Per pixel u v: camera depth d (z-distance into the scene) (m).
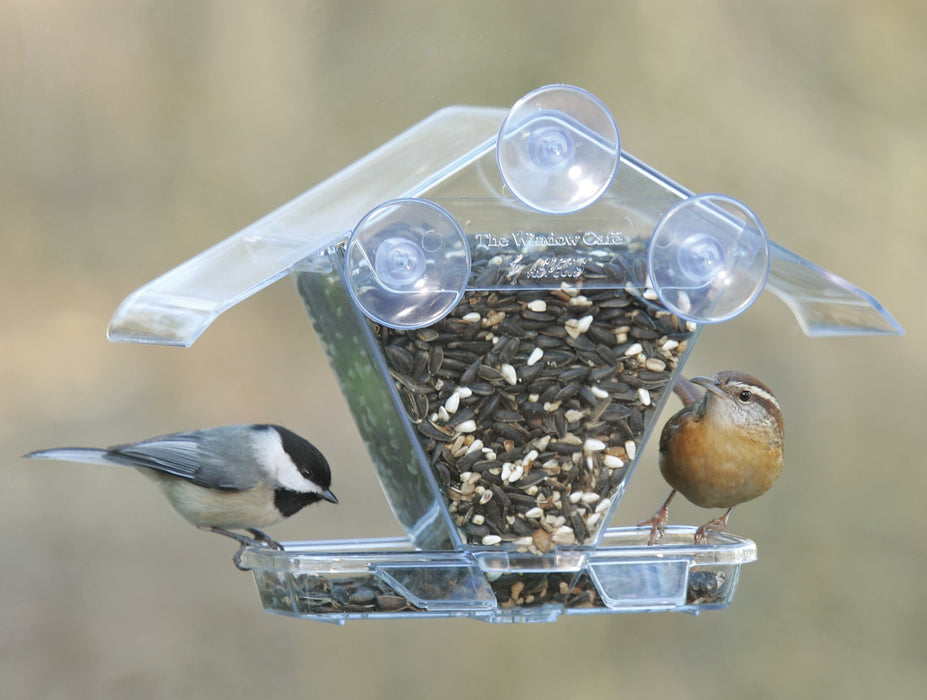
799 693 8.97
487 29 8.83
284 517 6.29
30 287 9.75
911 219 9.45
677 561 4.85
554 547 5.00
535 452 4.94
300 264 4.92
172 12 9.41
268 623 9.14
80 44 9.50
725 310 4.52
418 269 4.40
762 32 9.38
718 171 9.27
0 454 9.41
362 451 9.77
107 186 9.65
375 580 4.75
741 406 5.42
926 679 8.83
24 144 9.54
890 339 9.49
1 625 8.77
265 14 9.24
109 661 8.80
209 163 9.45
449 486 4.95
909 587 9.04
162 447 6.12
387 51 8.98
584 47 8.97
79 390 9.64
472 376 4.83
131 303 4.71
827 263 9.28
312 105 9.22
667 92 9.15
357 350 5.32
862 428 9.41
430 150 5.46
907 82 9.45
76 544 9.21
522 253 4.64
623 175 4.63
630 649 9.20
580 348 4.83
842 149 9.42
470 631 9.17
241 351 10.14
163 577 9.20
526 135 4.37
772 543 9.21
